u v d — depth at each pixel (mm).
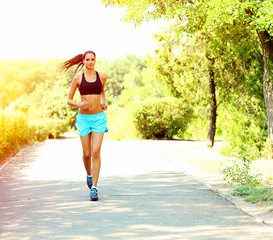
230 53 11016
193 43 12758
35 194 6285
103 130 6012
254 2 7734
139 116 20297
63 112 30844
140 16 9555
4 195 6270
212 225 4438
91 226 4445
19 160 10953
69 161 10539
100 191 6406
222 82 12812
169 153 12086
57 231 4281
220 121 11523
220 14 7965
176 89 14055
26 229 4387
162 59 13398
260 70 11195
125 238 3996
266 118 10930
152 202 5598
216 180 7215
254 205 5289
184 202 5590
